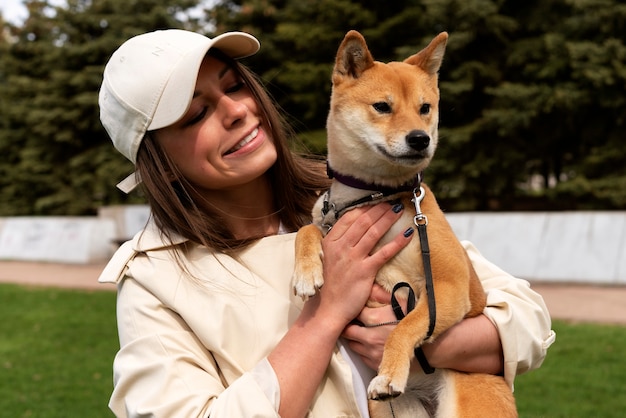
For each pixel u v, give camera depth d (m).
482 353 2.51
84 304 9.87
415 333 2.38
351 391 2.29
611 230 9.84
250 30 16.94
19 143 21.02
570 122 13.52
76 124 19.12
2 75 22.42
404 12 14.68
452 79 14.13
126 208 15.28
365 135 2.77
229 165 2.51
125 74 2.47
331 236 2.49
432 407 2.71
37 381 6.23
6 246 16.61
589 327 7.14
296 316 2.42
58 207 19.69
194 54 2.37
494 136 14.17
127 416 2.16
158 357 2.19
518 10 14.37
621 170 13.29
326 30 15.48
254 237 2.65
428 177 14.11
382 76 2.96
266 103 2.69
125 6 19.03
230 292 2.36
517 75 14.12
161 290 2.32
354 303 2.31
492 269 2.91
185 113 2.40
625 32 13.10
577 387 5.40
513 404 2.58
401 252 2.58
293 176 2.86
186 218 2.47
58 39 19.91
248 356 2.30
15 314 9.31
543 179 16.97
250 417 1.98
